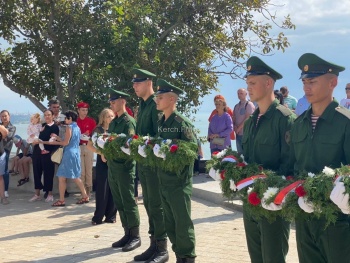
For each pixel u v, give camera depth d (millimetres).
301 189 3402
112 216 8227
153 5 13203
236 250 6371
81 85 12945
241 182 3887
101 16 12500
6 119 10602
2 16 12648
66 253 6559
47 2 12383
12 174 11867
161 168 5336
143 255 6117
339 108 3705
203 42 13383
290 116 4215
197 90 13352
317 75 3680
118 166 6445
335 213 3371
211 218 8188
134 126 6648
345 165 3469
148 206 6004
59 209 9477
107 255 6418
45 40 13367
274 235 4047
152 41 12336
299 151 3865
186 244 5348
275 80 4324
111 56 12117
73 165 9750
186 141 5316
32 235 7566
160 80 5477
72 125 9711
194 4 13195
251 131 4414
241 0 13078
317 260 3756
